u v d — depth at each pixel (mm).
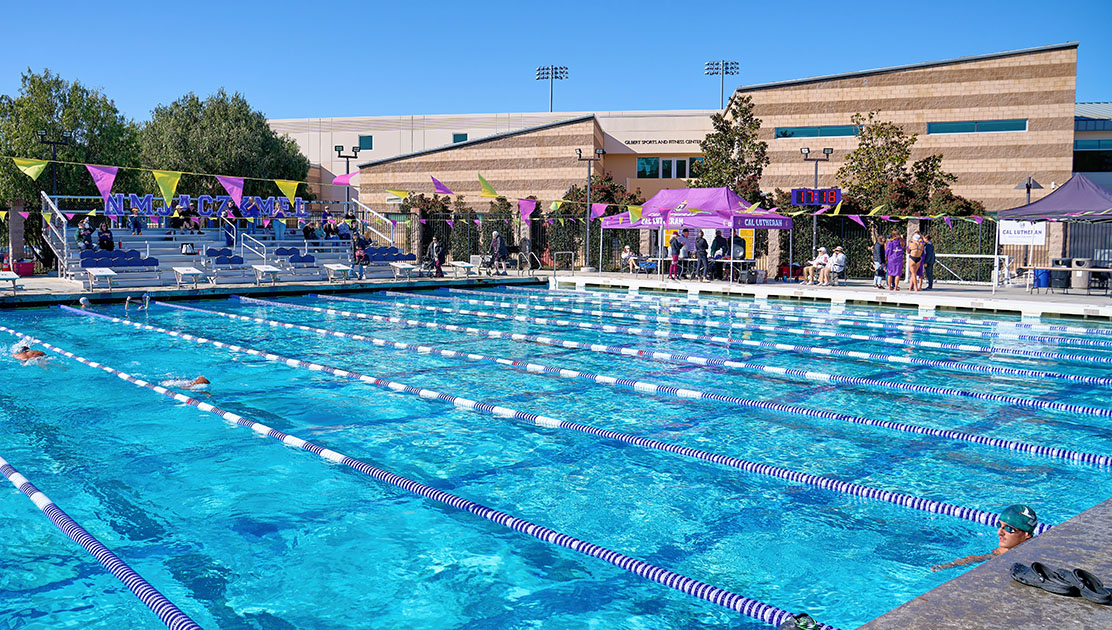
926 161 31328
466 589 4379
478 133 46438
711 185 35000
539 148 38719
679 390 9484
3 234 30641
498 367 11055
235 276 22938
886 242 22078
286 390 9477
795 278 24688
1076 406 8633
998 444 7219
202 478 6227
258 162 39031
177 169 37312
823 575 4551
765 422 8023
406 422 7996
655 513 5520
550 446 7168
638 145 42594
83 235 21594
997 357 11859
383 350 12469
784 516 5469
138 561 4727
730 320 16453
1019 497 5805
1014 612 2859
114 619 4008
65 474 6297
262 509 5578
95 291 18859
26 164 14664
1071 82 32625
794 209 25547
